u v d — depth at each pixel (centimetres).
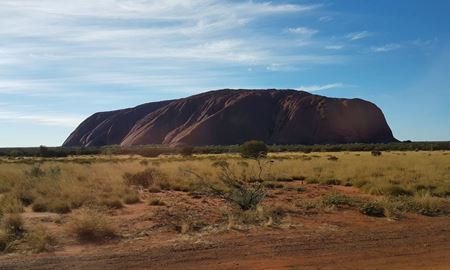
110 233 980
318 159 4206
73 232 969
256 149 4847
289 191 1919
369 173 2572
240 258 795
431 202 1383
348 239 944
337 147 9731
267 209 1248
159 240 941
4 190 1792
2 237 889
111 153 8412
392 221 1165
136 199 1553
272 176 2550
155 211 1296
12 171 2353
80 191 1592
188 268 735
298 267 742
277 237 957
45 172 2305
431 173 2470
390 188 1766
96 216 1020
